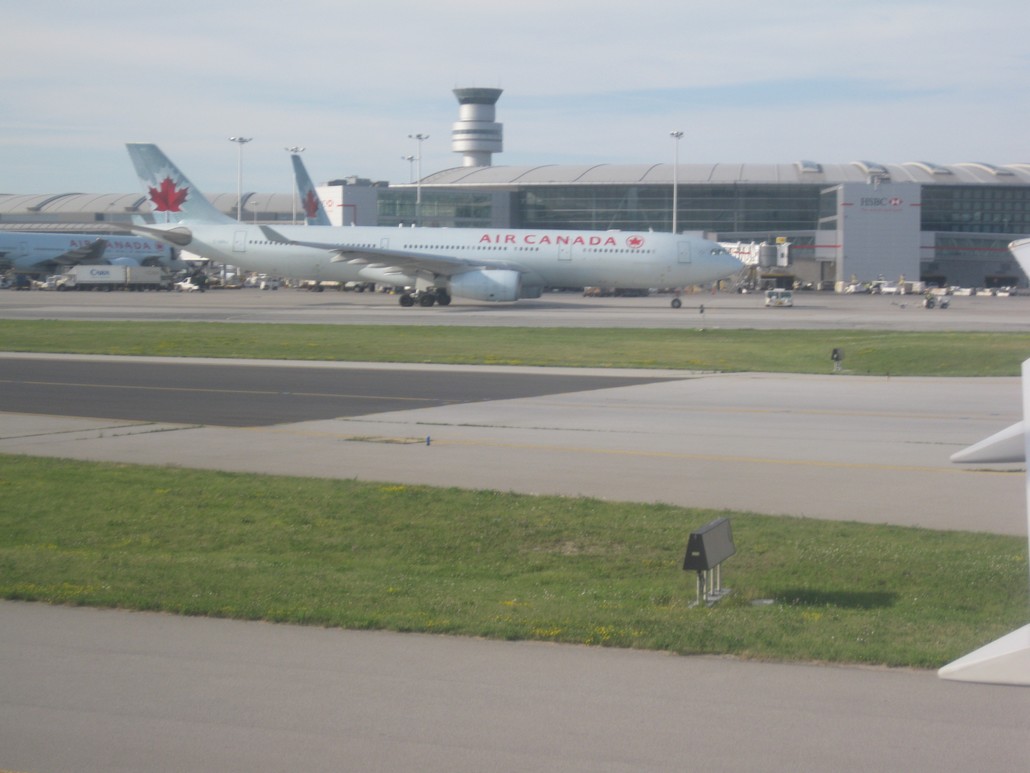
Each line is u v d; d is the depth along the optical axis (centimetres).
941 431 3384
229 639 1384
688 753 1009
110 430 3438
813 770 970
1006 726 1070
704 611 1554
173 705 1141
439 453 3014
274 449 3084
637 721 1091
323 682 1213
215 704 1145
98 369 5278
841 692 1173
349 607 1533
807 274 18638
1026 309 11312
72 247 17038
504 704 1142
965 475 2675
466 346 6525
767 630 1417
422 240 10881
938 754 1002
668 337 7119
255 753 1017
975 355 5803
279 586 1686
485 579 1842
